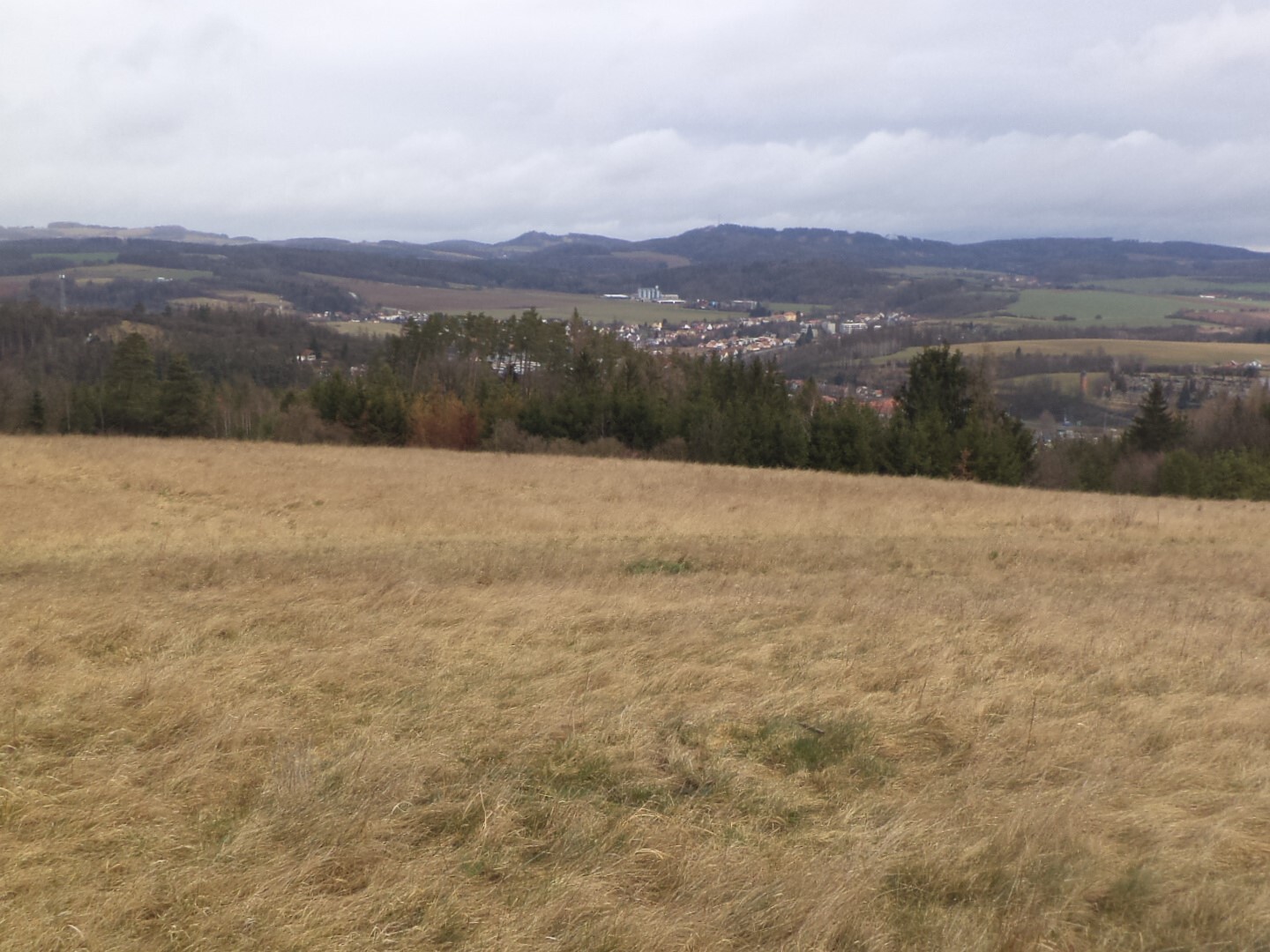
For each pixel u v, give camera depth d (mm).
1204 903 4355
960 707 6793
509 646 8109
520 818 5020
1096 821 5113
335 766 5418
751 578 13562
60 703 6172
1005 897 4391
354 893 4277
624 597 10398
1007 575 15102
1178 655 8602
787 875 4410
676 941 3922
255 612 8930
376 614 9070
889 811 5223
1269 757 6125
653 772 5621
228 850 4516
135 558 14938
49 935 3770
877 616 9656
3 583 12133
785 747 6113
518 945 3869
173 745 5715
